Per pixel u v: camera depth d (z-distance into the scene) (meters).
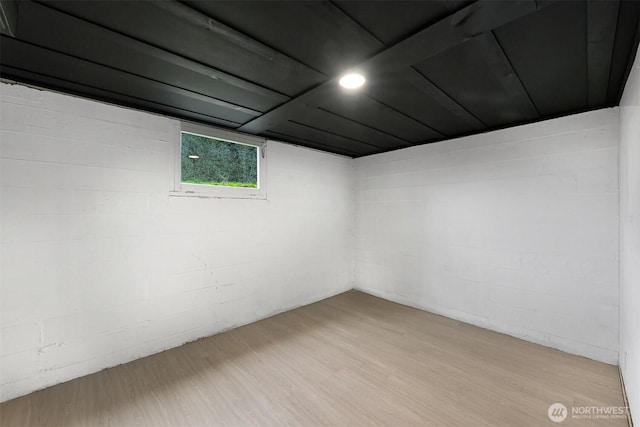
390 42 1.47
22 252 1.90
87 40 1.44
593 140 2.37
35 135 1.95
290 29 1.36
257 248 3.22
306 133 3.13
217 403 1.87
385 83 1.92
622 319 2.11
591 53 1.55
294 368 2.27
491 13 1.23
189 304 2.69
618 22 1.29
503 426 1.67
